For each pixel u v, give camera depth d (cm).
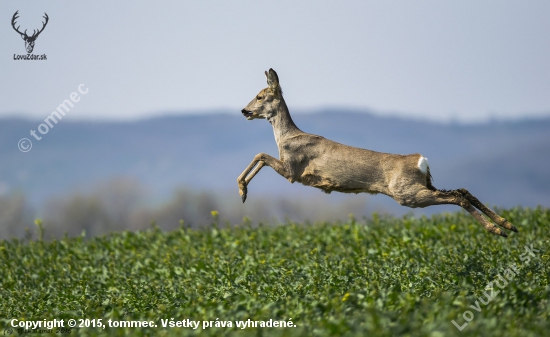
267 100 4491
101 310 3788
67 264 5441
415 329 2802
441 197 4166
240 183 4422
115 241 6225
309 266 4522
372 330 2745
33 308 4150
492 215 4203
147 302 4012
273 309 3341
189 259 5325
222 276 4584
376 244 5244
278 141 4462
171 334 3039
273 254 5162
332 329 2848
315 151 4338
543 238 4919
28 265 5512
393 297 3266
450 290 3781
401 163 4162
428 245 5103
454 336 2703
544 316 3048
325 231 6209
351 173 4244
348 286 4022
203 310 3391
